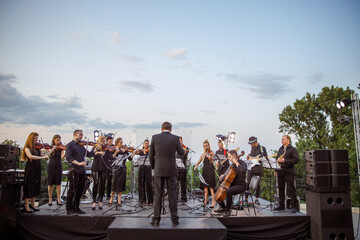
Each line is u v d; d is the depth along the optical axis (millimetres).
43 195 10453
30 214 6656
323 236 6379
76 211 6855
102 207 7750
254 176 7848
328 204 6496
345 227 6445
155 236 5555
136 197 9789
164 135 6051
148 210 7391
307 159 7031
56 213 6867
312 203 6789
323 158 6621
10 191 6570
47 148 7789
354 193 13430
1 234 6172
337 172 6559
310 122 25641
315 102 25359
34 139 7121
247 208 8078
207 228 5625
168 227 5668
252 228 6730
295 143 17953
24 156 6980
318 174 6566
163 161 5879
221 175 7988
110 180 9078
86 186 9750
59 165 7988
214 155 8328
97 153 7398
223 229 5621
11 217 6414
